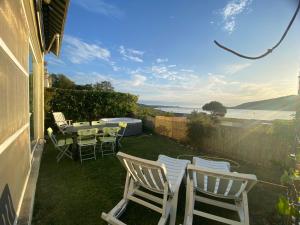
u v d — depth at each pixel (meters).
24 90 2.79
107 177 3.53
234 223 1.98
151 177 2.17
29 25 3.21
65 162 4.31
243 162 4.87
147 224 2.27
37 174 3.43
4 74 1.60
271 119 5.57
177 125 7.04
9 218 1.76
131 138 7.26
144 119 8.98
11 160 1.86
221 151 5.46
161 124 7.94
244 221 1.92
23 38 2.61
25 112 2.90
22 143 2.57
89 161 4.42
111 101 8.86
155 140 6.98
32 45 4.00
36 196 2.82
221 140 5.45
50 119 7.41
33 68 5.35
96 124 6.04
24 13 2.65
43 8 3.91
